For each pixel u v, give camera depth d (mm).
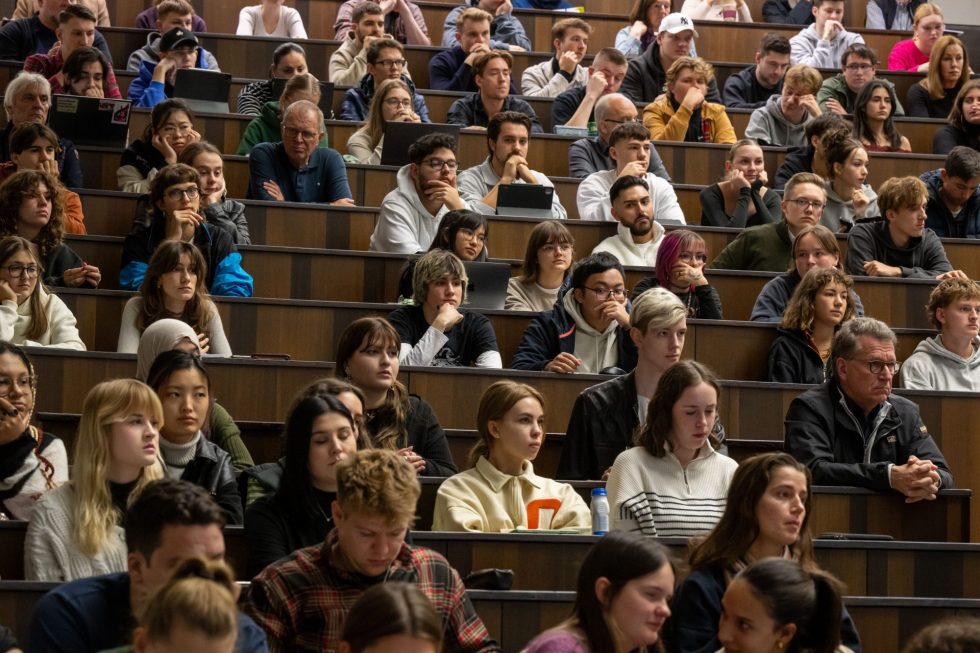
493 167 11703
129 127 12125
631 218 10570
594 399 7629
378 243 10539
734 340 9188
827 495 7457
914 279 10148
